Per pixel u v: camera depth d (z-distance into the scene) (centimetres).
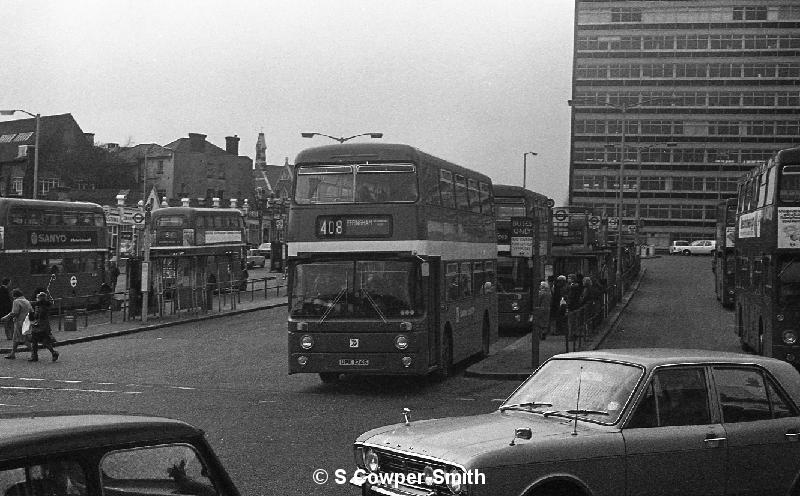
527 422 725
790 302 2053
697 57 11500
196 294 4119
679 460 707
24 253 3753
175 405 1659
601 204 11738
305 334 1822
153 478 436
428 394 1833
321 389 1919
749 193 2538
